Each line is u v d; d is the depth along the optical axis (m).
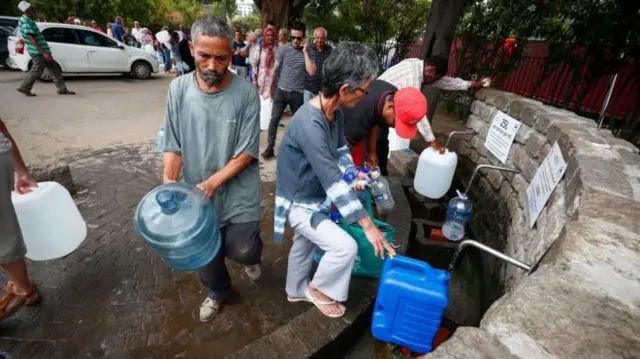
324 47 4.57
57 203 2.17
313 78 4.55
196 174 1.80
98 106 7.14
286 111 7.61
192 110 1.66
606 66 4.34
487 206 3.24
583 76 5.12
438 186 3.10
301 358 1.81
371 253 2.26
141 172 4.07
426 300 1.67
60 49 9.55
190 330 2.08
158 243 1.60
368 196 2.28
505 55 6.80
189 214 1.62
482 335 0.88
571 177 1.81
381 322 1.84
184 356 1.92
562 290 1.00
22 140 4.89
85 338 1.98
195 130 1.70
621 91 4.25
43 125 5.61
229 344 2.01
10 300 2.04
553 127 2.42
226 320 2.16
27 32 7.15
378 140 3.48
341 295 1.95
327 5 13.20
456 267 3.14
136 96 8.45
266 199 3.67
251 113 1.70
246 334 2.08
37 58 7.40
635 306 0.96
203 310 2.14
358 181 1.77
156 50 15.62
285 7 10.65
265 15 10.80
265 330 2.11
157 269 2.54
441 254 3.12
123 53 10.73
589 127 2.34
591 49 4.41
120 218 3.13
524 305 0.95
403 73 3.28
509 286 2.19
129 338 2.00
